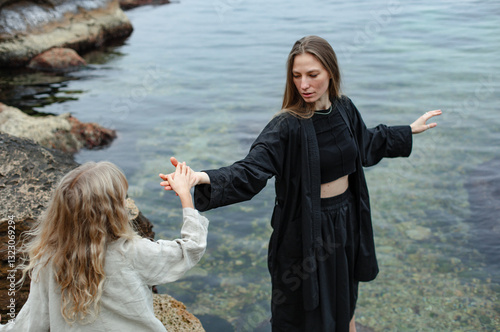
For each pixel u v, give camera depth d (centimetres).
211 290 454
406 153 301
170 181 214
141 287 197
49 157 375
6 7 1232
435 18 1419
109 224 190
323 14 1611
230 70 1134
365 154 288
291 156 256
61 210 186
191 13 1812
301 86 246
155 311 345
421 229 538
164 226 555
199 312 425
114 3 1501
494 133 733
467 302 433
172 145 757
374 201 589
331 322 274
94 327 196
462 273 471
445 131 747
